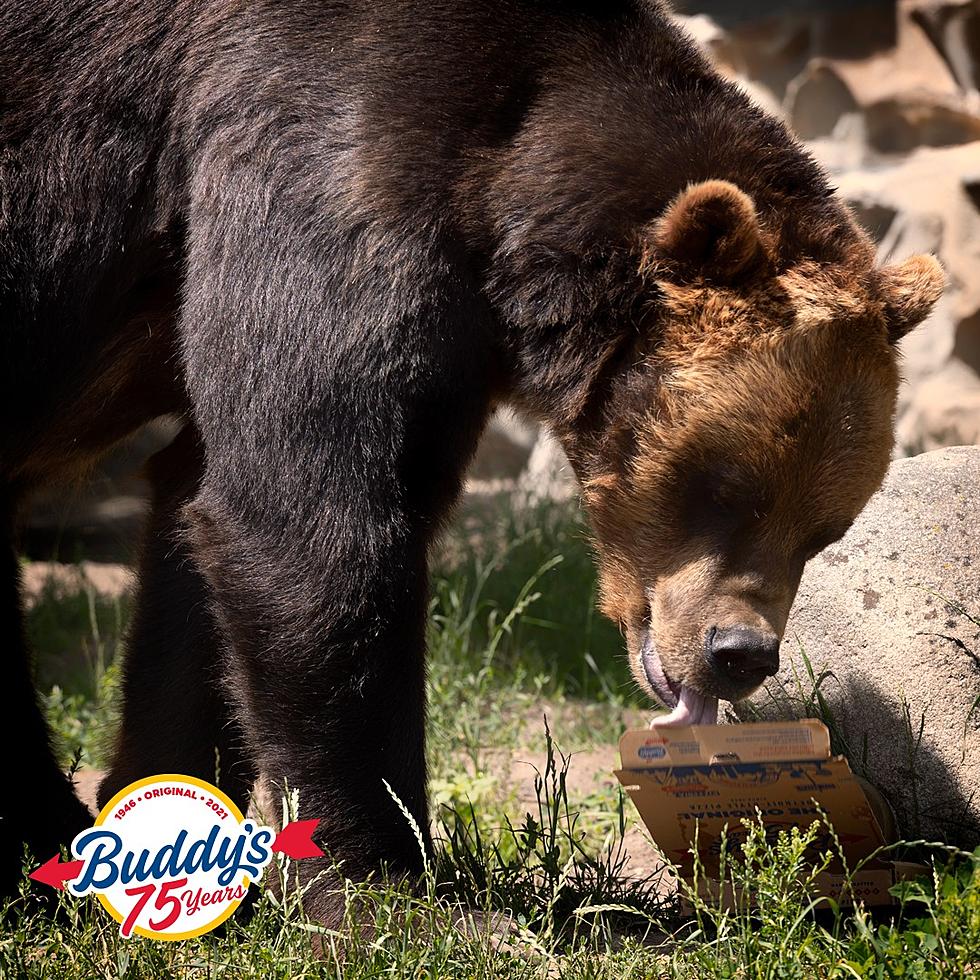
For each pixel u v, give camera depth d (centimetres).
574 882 948
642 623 917
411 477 862
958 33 2123
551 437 997
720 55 2377
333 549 844
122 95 906
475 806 1184
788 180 907
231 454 865
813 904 803
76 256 918
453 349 861
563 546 1827
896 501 1019
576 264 873
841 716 991
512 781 1289
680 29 975
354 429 844
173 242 921
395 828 870
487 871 923
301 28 873
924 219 2075
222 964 798
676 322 860
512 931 838
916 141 2200
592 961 812
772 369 842
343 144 850
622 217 873
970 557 988
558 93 889
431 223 852
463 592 1695
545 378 899
